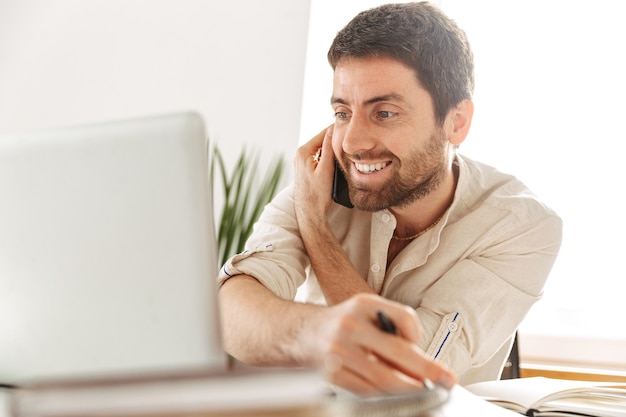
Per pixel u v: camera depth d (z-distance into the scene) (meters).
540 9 2.60
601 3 2.56
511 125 2.62
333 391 0.84
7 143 0.85
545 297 2.58
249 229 2.68
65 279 0.85
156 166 0.82
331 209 1.71
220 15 2.96
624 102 2.54
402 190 1.57
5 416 0.63
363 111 1.52
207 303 0.83
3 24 3.18
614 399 1.14
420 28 1.51
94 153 0.83
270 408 0.56
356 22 1.53
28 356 0.88
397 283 1.67
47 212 0.85
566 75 2.58
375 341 0.87
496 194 1.67
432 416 0.75
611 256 2.54
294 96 2.86
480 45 2.64
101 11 3.10
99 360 0.85
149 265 0.83
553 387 1.29
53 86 3.14
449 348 1.54
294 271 1.57
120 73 3.07
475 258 1.63
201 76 2.97
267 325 1.18
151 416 0.57
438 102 1.54
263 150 2.88
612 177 2.54
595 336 2.51
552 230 1.65
